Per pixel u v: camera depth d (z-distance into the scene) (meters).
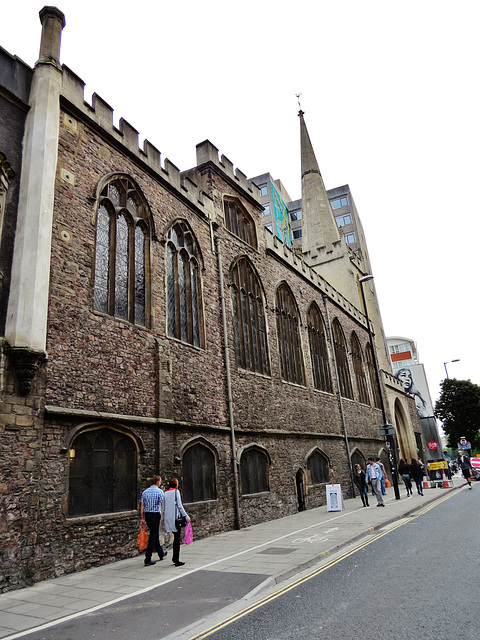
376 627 5.12
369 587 6.81
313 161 46.16
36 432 9.50
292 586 7.30
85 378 11.06
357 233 73.38
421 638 4.73
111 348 12.09
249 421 18.00
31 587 8.49
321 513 18.56
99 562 10.17
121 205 14.05
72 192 12.03
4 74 11.28
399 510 16.75
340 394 27.97
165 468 12.80
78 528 9.92
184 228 17.00
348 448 26.81
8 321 9.81
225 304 18.41
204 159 20.02
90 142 13.08
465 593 6.18
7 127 11.08
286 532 13.55
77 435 10.49
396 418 41.62
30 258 10.23
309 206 44.59
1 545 8.38
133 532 11.22
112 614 6.40
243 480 16.86
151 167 15.44
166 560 10.30
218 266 18.45
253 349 20.06
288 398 21.73
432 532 11.62
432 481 30.48
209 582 7.82
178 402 14.22
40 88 11.77
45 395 9.91
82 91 13.10
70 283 11.30
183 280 16.52
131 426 12.03
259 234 22.72
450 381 63.78
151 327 13.82
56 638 5.54
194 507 13.73
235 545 11.85
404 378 56.00
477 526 12.02
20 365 9.43
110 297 12.77
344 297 34.09
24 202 10.70
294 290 25.52
